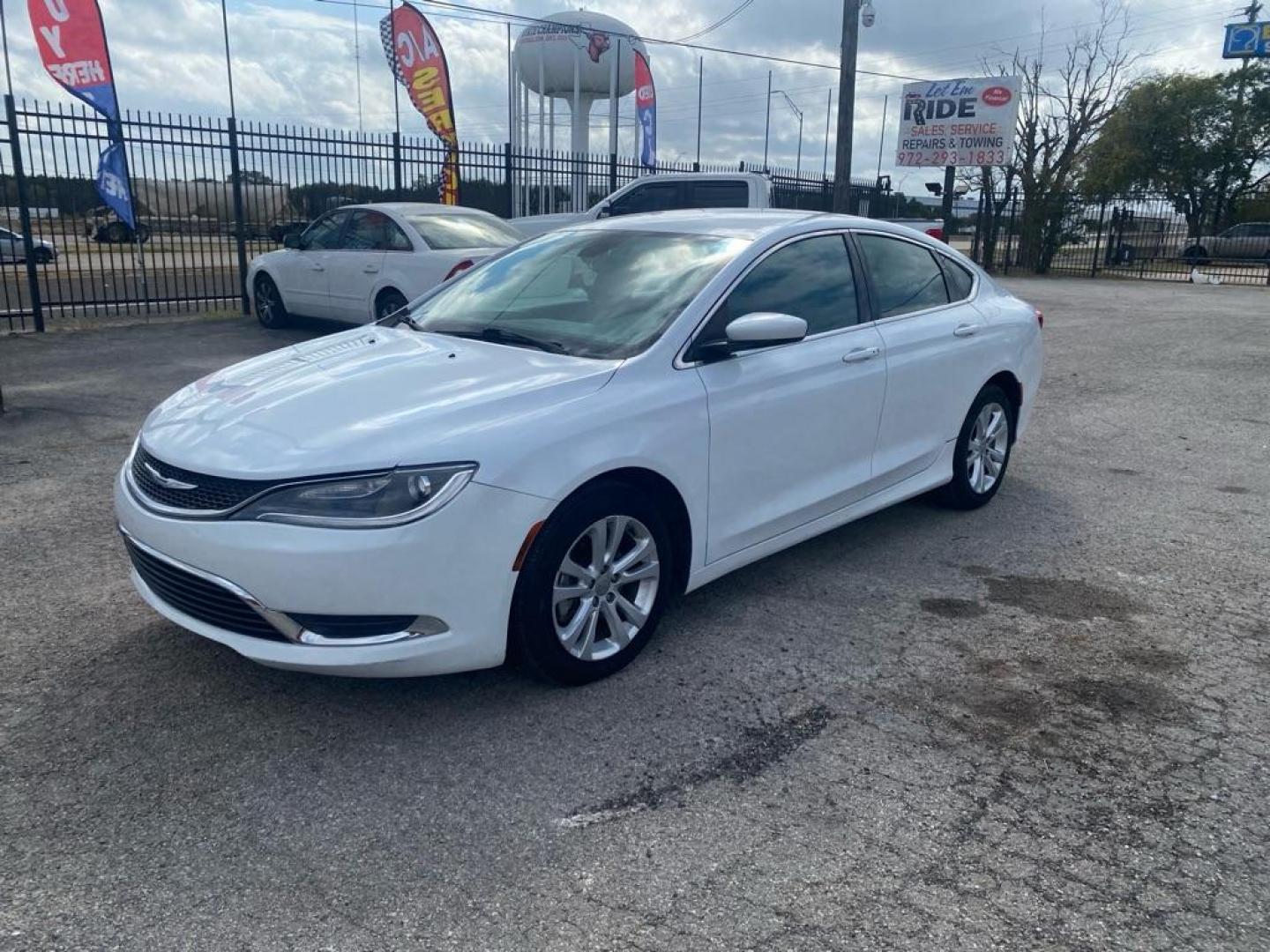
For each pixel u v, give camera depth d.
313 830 2.83
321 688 3.62
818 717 3.48
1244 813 2.97
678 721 3.44
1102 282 26.16
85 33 12.20
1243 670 3.88
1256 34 35.56
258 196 15.30
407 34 15.94
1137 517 5.75
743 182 12.92
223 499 3.21
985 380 5.50
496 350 3.98
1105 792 3.07
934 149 24.62
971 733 3.39
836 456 4.56
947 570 4.88
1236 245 31.94
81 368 9.88
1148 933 2.48
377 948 2.40
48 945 2.39
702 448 3.84
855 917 2.52
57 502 5.64
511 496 3.24
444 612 3.19
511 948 2.40
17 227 26.72
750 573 4.80
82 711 3.43
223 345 11.44
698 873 2.68
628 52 25.91
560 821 2.89
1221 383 9.92
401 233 10.84
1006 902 2.58
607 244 4.64
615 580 3.65
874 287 4.91
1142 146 35.44
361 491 3.10
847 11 18.83
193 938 2.42
